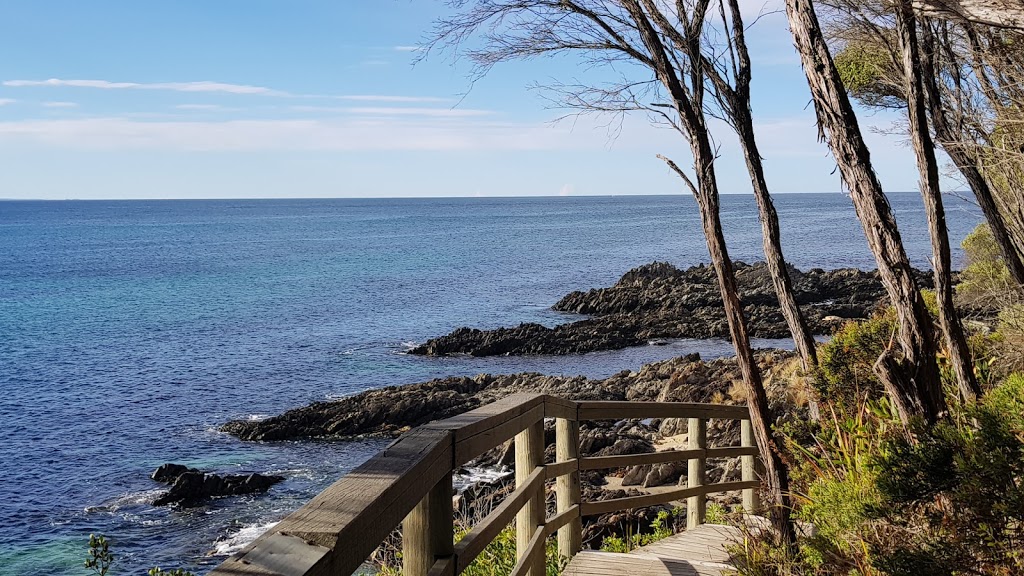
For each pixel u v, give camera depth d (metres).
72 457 22.06
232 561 1.43
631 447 19.31
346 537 1.62
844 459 4.32
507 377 28.66
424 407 25.08
